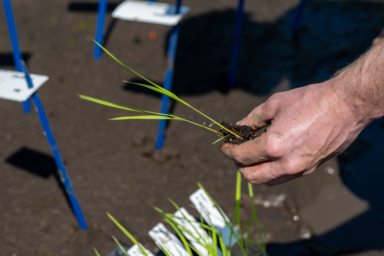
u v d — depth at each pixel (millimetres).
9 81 1494
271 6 4219
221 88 3082
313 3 4246
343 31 3756
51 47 3482
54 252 1933
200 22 3918
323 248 1990
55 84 3086
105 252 1935
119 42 3605
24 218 2102
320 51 3490
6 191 2250
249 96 3025
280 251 1972
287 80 3168
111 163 2461
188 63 3357
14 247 1943
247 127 1198
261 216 2152
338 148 997
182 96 3004
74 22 3848
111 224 2084
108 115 2838
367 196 2287
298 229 2090
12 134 2652
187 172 2422
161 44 3613
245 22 3924
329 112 937
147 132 2699
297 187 2328
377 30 3748
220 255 1501
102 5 3193
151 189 2303
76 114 2830
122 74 3229
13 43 2594
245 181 2371
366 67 878
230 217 2121
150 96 3020
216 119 2799
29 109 2830
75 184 2309
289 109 987
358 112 914
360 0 4250
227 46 3574
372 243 2018
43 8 4047
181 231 1618
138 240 2004
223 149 1178
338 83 932
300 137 956
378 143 2646
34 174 2371
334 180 2383
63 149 2545
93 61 3352
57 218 2111
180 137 2668
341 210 2193
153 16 2182
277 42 3627
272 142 970
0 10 3982
